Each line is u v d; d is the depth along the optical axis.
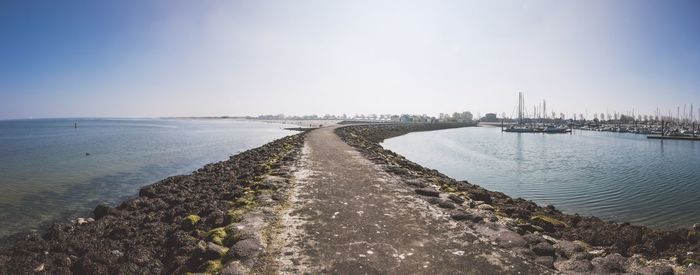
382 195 11.15
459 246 7.03
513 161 33.41
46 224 12.48
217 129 103.06
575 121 136.62
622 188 20.64
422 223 8.39
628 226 9.06
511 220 9.33
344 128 64.38
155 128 109.12
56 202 15.52
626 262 6.38
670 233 8.02
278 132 84.56
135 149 39.75
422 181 14.33
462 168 28.73
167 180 17.80
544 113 116.62
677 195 18.72
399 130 85.50
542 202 17.19
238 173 19.28
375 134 66.25
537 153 41.31
